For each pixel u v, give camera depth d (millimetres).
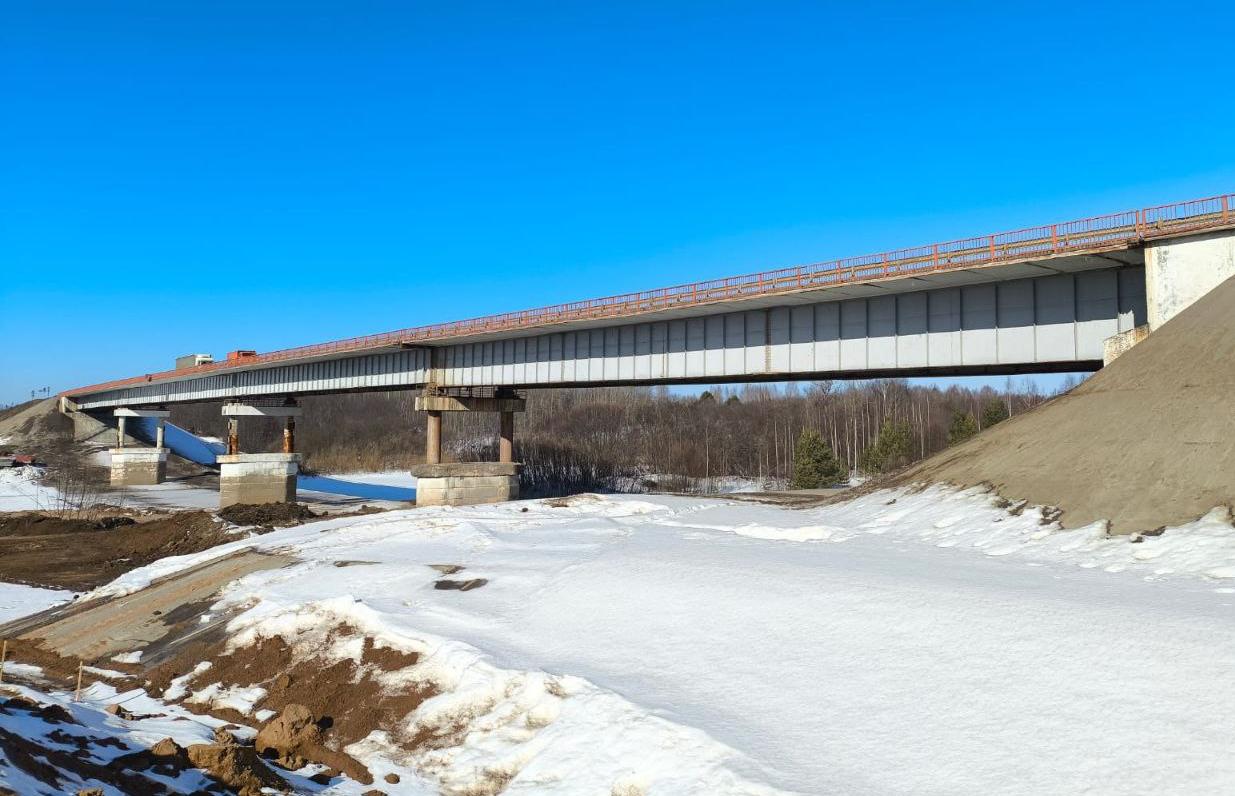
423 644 18984
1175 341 26812
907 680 13406
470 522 35969
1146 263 29078
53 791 10094
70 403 133500
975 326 35938
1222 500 19688
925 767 10789
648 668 15859
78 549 55125
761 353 44094
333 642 20641
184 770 12906
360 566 27984
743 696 13914
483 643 18562
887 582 18328
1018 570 19203
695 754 11984
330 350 70812
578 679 15445
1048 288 33938
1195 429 22531
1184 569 17422
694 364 47406
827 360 41188
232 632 22797
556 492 97562
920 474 33281
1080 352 32938
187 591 29062
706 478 112562
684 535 29750
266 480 79438
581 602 20609
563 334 55906
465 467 63438
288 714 16234
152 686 20891
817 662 14781
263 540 36500
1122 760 10117
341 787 13828
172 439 138125
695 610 18562
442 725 15766
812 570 20406
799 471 82000
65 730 14070
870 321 39625
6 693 17250
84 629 27266
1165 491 21188
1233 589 15516
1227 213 27203
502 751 14125
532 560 26609
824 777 10844
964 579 18188
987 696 12336
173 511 75625
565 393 193125
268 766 14297
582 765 12695
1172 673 11844
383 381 71000
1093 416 26672
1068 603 15250
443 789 13602
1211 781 9398
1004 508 25031
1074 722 11164
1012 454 28359
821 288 37594
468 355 63812
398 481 114812
